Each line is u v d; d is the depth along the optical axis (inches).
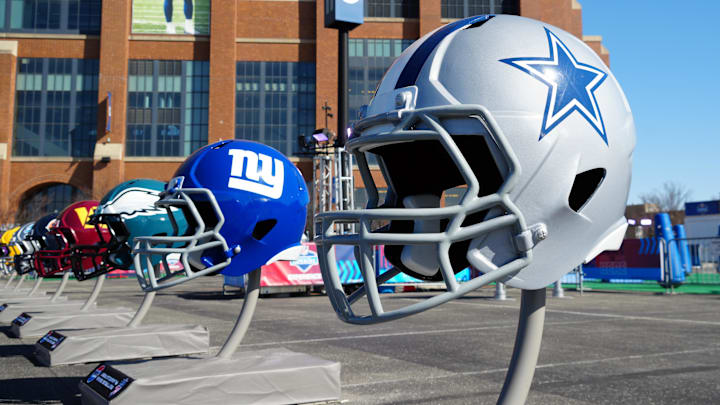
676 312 410.0
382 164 86.0
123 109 1755.7
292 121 1823.3
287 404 152.8
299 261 612.1
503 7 1876.2
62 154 1766.7
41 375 198.4
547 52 69.9
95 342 219.5
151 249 135.9
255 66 1830.7
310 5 1866.4
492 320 363.3
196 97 1803.6
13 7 1788.9
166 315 400.2
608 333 297.6
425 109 64.6
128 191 200.8
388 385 179.9
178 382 142.3
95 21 1808.6
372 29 1840.6
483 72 67.1
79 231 243.8
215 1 1804.9
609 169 71.1
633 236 2143.2
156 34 1804.9
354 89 1815.9
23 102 1771.7
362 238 63.9
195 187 143.6
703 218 1609.3
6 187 1726.1
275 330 315.6
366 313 398.0
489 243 64.9
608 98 72.8
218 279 1042.1
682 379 186.5
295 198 154.4
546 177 66.1
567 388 173.8
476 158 75.5
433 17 1831.9
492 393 168.6
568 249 69.2
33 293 465.7
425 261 70.4
